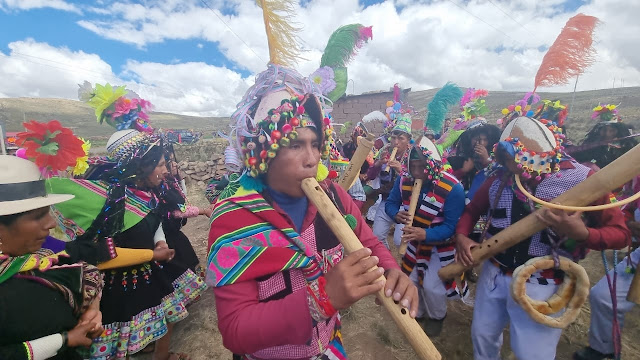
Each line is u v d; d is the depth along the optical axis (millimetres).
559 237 1947
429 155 2641
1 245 1342
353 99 12883
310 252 1198
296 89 1287
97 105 2764
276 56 1256
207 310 3611
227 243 1128
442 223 2742
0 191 1318
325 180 1541
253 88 1255
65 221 2197
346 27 1554
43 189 1484
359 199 4559
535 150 1826
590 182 1622
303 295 1011
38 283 1428
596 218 1869
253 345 1020
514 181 2031
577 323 3139
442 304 2861
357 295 944
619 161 1529
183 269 3000
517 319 2039
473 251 2188
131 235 2363
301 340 1003
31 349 1330
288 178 1201
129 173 2404
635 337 2943
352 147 6098
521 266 1898
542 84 2258
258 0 1268
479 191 2354
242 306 1077
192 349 3074
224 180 3641
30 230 1380
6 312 1316
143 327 2426
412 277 2961
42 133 1496
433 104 3498
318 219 1374
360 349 2992
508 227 2010
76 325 1546
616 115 3363
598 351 2541
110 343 2336
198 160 13812
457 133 4676
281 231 1188
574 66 2115
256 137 1207
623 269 2396
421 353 1119
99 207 2240
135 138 2555
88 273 1697
